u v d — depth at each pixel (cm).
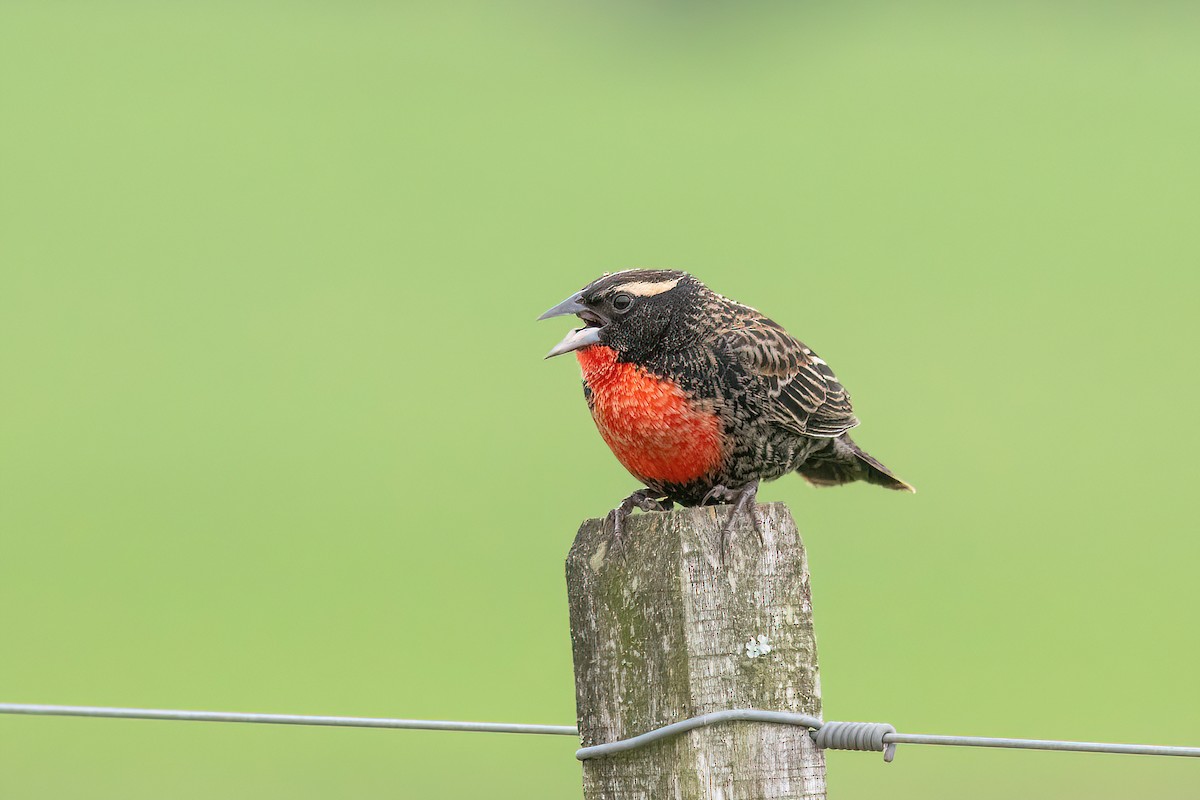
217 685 1232
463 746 1172
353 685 1224
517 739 1198
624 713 358
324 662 1277
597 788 361
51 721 1217
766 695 352
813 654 355
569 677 1233
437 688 1211
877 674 1245
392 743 1185
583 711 364
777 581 355
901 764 1123
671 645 353
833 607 1398
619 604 359
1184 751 363
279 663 1277
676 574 353
